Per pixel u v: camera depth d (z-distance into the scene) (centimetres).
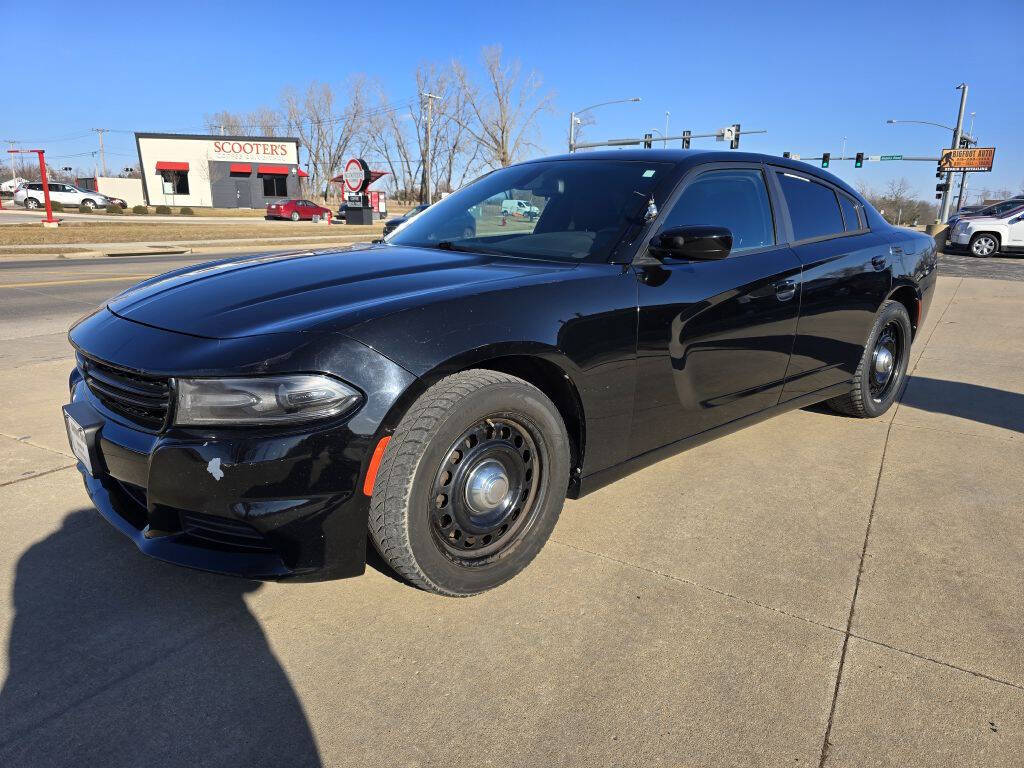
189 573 250
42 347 645
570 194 305
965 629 225
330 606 232
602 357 248
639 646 214
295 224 3656
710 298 287
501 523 236
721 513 303
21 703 187
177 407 195
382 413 197
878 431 414
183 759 170
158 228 2869
